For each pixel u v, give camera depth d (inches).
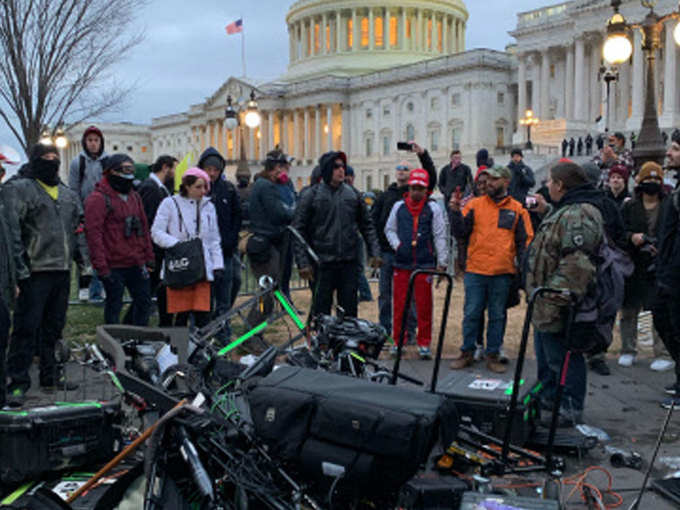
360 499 122.6
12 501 133.4
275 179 334.3
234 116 904.3
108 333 170.2
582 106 2359.7
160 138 4857.3
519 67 2672.2
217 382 169.2
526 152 2005.4
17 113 647.1
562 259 199.3
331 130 3373.5
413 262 307.6
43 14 615.5
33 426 143.4
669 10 2058.3
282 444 121.7
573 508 153.6
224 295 329.1
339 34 3821.4
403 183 339.0
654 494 163.6
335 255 284.5
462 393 189.5
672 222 232.8
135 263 287.1
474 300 284.0
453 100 2925.7
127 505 123.8
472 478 154.5
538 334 229.6
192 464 116.7
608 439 202.5
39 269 237.9
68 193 253.1
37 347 269.7
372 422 114.3
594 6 2241.6
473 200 285.9
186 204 275.9
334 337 195.2
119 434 157.6
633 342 302.8
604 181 387.2
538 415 201.9
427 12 3838.6
